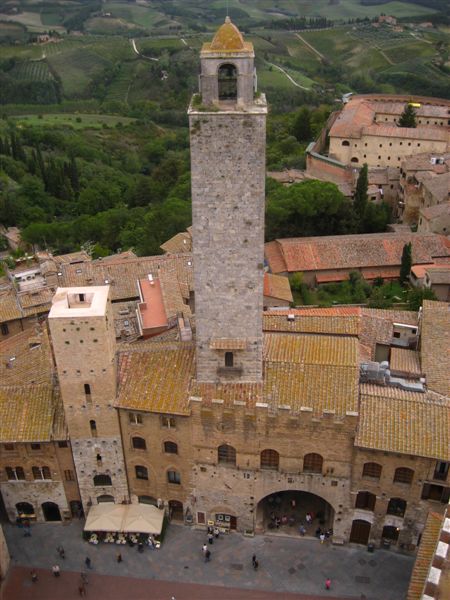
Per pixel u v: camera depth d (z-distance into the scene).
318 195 115.06
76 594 58.09
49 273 97.12
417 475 54.97
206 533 63.97
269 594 57.50
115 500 64.69
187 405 57.12
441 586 36.50
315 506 66.00
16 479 62.88
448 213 112.56
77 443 60.16
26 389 61.94
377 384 59.94
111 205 172.38
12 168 188.12
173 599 57.38
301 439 56.66
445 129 158.00
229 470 60.00
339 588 57.66
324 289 103.62
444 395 58.91
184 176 163.75
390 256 105.62
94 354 55.62
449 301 95.69
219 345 56.28
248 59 46.62
